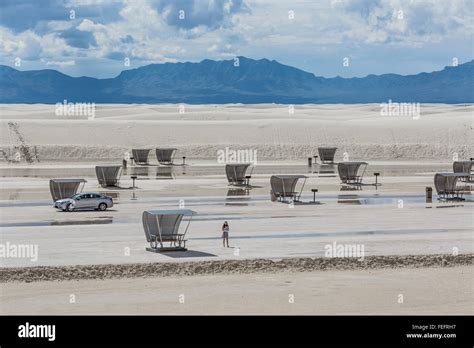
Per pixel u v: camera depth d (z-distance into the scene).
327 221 59.78
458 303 37.25
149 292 38.25
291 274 42.06
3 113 197.50
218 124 159.75
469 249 48.12
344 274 42.31
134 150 127.00
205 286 39.44
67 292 38.12
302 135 153.38
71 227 55.94
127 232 53.69
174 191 83.75
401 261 44.97
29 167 116.25
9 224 57.59
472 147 148.12
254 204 71.25
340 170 94.19
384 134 155.00
